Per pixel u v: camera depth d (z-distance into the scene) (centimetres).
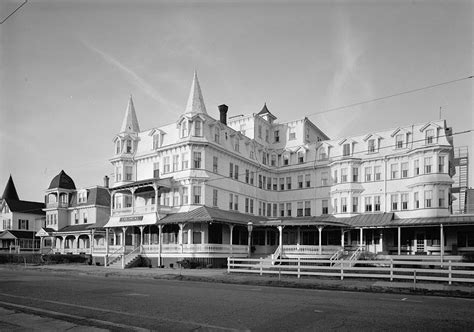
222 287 2039
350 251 4156
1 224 7669
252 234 4881
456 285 2027
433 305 1413
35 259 5253
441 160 4178
